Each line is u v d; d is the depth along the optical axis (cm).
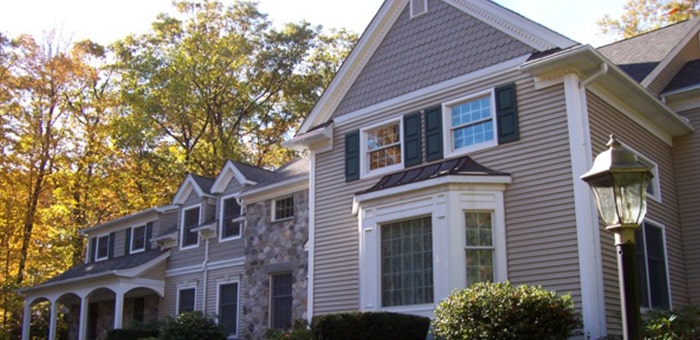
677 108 1544
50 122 3197
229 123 3503
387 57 1530
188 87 3322
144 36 3544
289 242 1859
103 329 2641
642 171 510
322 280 1520
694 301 1438
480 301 976
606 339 1011
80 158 3303
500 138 1262
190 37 3469
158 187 3481
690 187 1502
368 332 1056
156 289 2356
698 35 1736
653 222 1360
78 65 3309
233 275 2114
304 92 3512
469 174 1216
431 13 1463
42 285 2567
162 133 3488
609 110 1278
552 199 1163
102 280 2316
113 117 3403
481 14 1356
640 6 2742
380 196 1334
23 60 3139
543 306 961
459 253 1184
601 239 1126
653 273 1316
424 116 1407
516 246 1191
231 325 2072
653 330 1013
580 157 1142
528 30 1266
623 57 1712
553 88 1209
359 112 1550
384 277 1320
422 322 1106
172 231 2458
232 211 2209
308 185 1830
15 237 3023
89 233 2930
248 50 3459
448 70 1391
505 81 1287
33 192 3095
